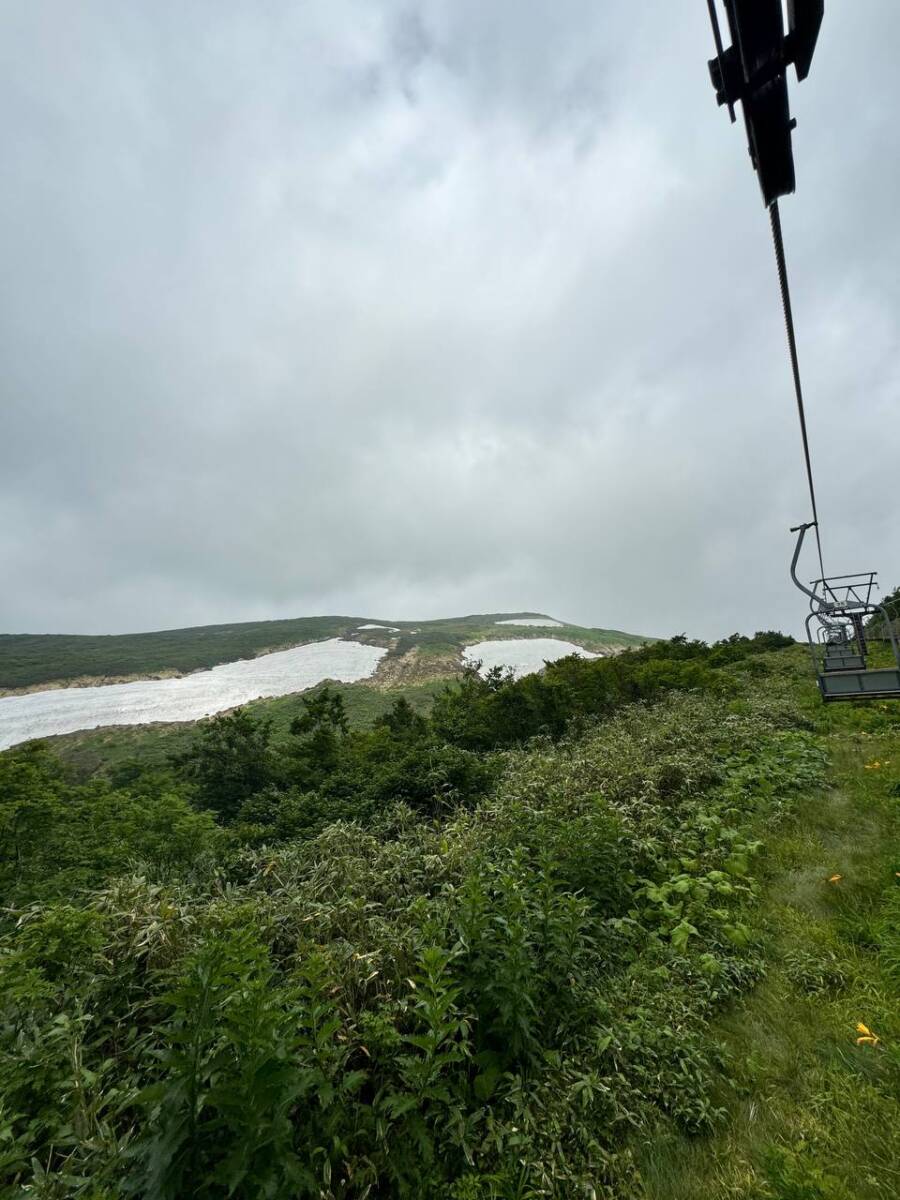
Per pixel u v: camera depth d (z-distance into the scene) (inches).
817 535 364.8
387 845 278.5
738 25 64.9
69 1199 91.8
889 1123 116.8
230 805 673.0
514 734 694.5
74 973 153.6
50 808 444.8
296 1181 93.0
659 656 1306.6
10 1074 111.7
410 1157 115.6
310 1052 122.9
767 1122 123.6
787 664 990.4
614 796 342.3
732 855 258.8
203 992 111.0
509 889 187.0
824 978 169.9
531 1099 131.0
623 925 207.5
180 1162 93.0
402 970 161.3
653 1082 136.0
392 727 922.7
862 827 277.9
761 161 79.4
